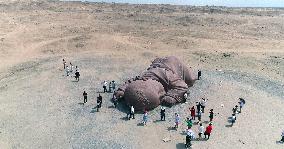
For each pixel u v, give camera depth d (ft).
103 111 114.62
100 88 133.18
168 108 116.98
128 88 116.57
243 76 147.74
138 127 104.94
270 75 149.69
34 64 160.15
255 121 109.91
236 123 108.17
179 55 174.91
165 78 121.80
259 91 132.46
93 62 163.63
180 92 120.26
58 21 226.17
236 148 95.20
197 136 100.63
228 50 183.11
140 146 95.25
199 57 172.04
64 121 107.76
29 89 131.44
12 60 165.07
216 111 115.34
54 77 143.95
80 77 144.15
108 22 229.66
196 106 117.70
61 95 126.31
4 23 212.23
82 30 209.26
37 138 98.22
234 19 246.47
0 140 96.89
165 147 94.94
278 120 111.04
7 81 139.54
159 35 205.57
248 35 212.64
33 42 188.55
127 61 165.99
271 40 203.92
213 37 204.85
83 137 99.14
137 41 194.29
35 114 111.96
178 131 102.99
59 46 184.85
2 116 110.22
